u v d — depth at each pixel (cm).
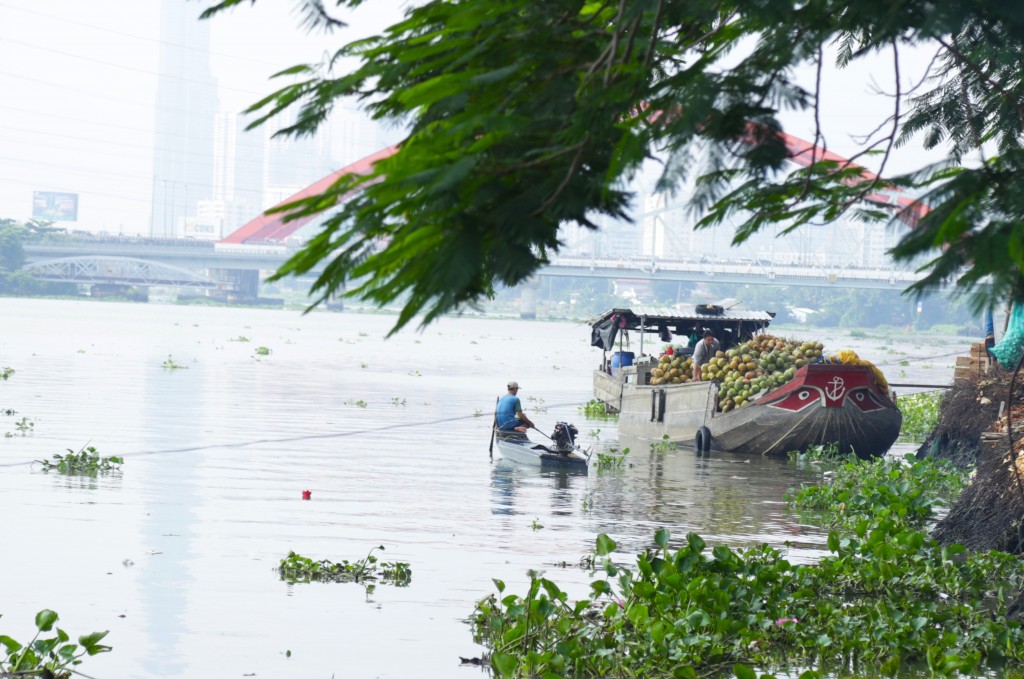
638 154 820
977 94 1159
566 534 3522
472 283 815
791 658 2222
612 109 845
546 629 2255
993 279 764
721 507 4219
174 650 2159
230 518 3588
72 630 2269
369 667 2089
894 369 16625
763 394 6128
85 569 2791
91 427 6134
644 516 3941
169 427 6344
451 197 819
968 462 5150
